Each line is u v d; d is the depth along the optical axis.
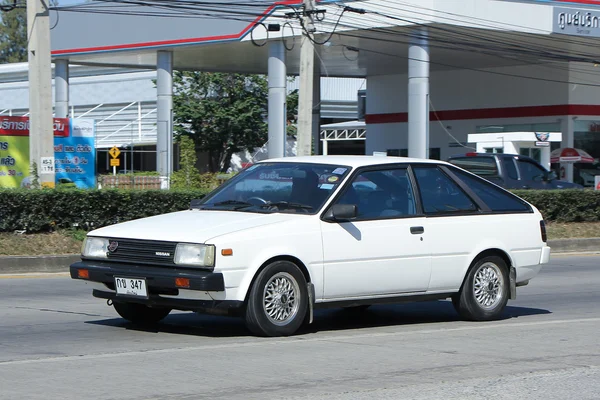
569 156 40.75
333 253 9.52
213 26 37.25
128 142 56.34
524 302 13.45
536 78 44.03
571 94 42.94
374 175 10.16
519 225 11.16
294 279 9.34
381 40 36.47
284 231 9.23
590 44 38.12
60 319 10.93
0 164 27.38
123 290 9.16
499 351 8.91
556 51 40.09
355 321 11.12
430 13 32.66
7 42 95.31
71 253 17.58
